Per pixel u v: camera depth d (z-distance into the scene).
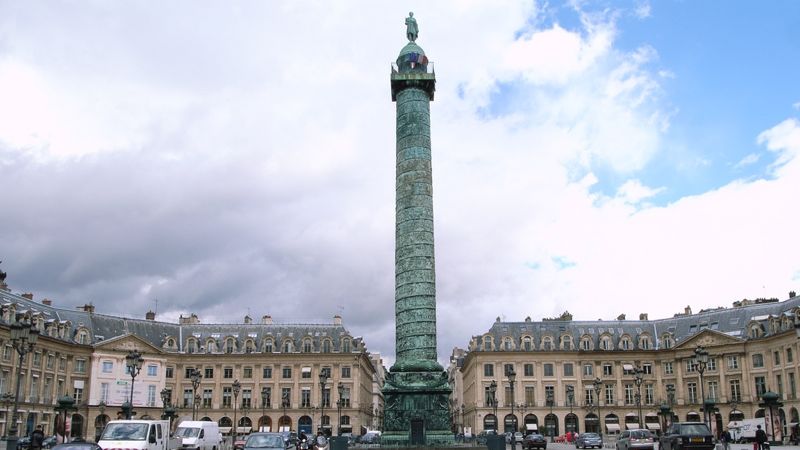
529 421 88.38
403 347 41.22
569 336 91.75
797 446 49.50
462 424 109.19
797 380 71.75
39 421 71.75
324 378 64.06
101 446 25.91
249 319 95.56
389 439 39.41
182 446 37.62
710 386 83.62
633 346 91.38
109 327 86.00
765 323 79.75
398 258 42.78
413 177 43.50
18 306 72.25
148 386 85.56
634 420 88.19
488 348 91.12
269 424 87.25
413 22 48.69
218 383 88.50
